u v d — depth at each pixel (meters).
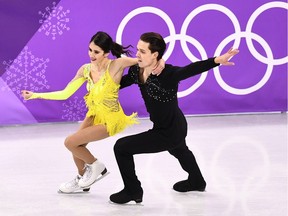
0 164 13.54
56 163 13.57
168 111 10.08
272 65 18.62
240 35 18.30
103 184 11.89
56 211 10.22
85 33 17.41
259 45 18.44
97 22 17.44
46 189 11.55
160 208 10.33
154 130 10.28
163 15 17.83
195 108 18.44
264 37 18.44
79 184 10.98
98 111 10.79
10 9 16.77
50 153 14.53
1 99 17.25
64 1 17.11
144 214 10.02
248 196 10.93
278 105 18.91
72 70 17.47
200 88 18.36
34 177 12.42
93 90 10.63
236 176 12.28
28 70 17.19
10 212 10.17
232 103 18.61
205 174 12.45
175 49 18.02
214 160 13.62
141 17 17.70
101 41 10.38
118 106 10.80
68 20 17.23
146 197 10.97
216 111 18.56
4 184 11.91
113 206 10.48
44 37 17.14
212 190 11.34
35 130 17.33
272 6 18.33
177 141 10.29
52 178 12.32
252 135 16.23
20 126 17.95
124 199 10.42
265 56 18.53
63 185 11.25
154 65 9.93
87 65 10.84
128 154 10.25
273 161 13.48
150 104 10.09
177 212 10.10
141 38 9.86
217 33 18.19
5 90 17.20
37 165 13.41
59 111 17.72
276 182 11.82
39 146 15.30
